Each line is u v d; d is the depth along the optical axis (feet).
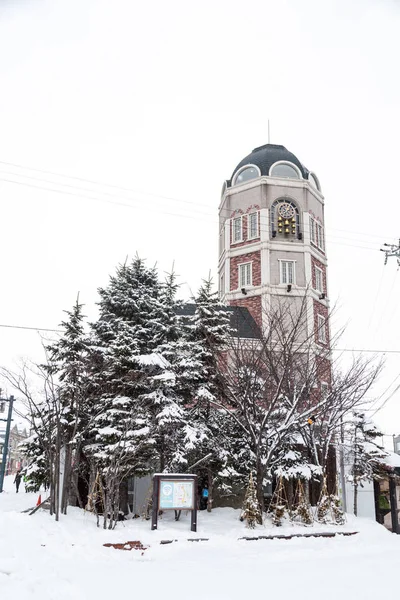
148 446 63.26
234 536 52.90
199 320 75.72
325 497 67.15
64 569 34.27
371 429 84.79
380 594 29.14
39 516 49.78
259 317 120.06
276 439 67.26
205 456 67.82
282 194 135.03
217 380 73.36
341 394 78.95
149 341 74.23
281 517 65.36
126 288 78.18
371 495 88.99
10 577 29.25
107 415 64.03
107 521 55.06
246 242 134.00
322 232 141.69
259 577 34.14
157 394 65.46
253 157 143.54
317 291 129.90
